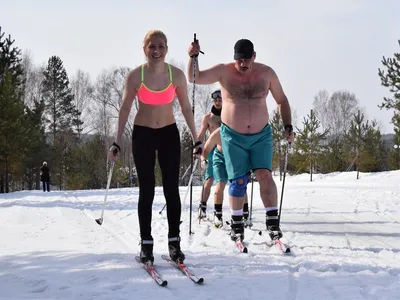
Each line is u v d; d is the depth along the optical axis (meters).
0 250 4.30
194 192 12.93
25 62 48.84
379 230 5.19
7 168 24.12
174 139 3.56
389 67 20.56
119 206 9.44
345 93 61.19
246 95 4.14
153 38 3.44
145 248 3.41
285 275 3.11
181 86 3.60
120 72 41.28
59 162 34.66
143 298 2.61
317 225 5.62
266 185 4.10
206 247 4.27
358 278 2.98
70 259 3.71
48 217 7.62
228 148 4.20
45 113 46.69
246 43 4.08
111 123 43.56
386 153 34.94
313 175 29.30
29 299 2.63
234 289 2.79
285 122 4.44
